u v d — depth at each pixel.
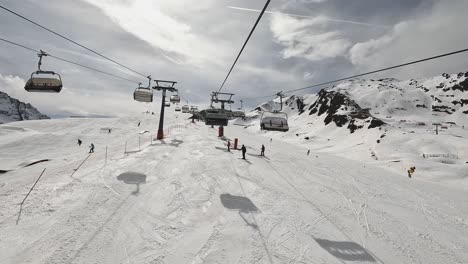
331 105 193.50
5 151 38.75
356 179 26.88
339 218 14.35
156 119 86.50
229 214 12.93
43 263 8.05
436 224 15.97
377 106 186.50
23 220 10.53
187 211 12.79
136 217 11.62
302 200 16.55
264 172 23.08
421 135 90.62
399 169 60.41
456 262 11.30
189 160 23.94
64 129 69.31
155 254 9.06
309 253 10.12
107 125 72.25
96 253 8.80
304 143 126.38
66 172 18.31
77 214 11.31
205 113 27.30
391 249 11.55
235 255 9.44
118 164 20.89
